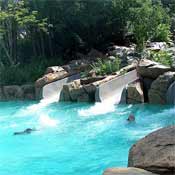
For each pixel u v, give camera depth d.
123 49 24.78
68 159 10.30
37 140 12.68
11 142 12.66
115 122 14.30
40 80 22.50
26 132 13.83
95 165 9.62
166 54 21.48
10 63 28.11
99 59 22.62
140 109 16.16
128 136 12.18
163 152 4.66
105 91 18.58
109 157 10.20
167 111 15.33
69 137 12.75
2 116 17.59
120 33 28.30
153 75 18.16
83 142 11.99
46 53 29.72
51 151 11.25
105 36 28.55
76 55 28.52
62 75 22.80
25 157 10.80
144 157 4.73
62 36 28.80
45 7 27.62
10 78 25.30
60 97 20.86
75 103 19.47
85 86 19.48
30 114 17.64
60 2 27.20
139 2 26.89
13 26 28.88
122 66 21.20
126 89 17.98
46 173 9.27
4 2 29.27
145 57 22.17
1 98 23.84
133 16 26.69
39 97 22.42
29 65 27.02
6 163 10.34
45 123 15.30
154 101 17.06
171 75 16.89
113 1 26.81
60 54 29.59
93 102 19.12
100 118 15.26
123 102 17.86
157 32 26.95
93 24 26.91
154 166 4.56
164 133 5.04
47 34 28.42
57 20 27.91
